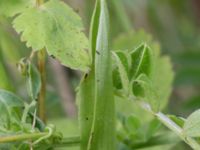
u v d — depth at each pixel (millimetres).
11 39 432
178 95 656
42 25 287
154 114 277
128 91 276
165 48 688
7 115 271
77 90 288
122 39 502
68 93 563
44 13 291
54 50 281
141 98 279
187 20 731
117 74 280
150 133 350
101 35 267
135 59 280
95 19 275
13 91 312
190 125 265
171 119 275
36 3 294
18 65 293
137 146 350
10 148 262
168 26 704
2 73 311
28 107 274
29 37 284
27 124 267
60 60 279
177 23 716
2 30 425
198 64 610
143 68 279
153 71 279
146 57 278
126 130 353
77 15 294
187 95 659
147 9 675
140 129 350
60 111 540
